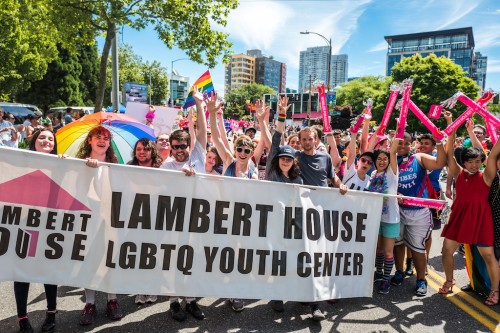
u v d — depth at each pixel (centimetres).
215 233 375
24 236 340
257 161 512
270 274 383
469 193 432
